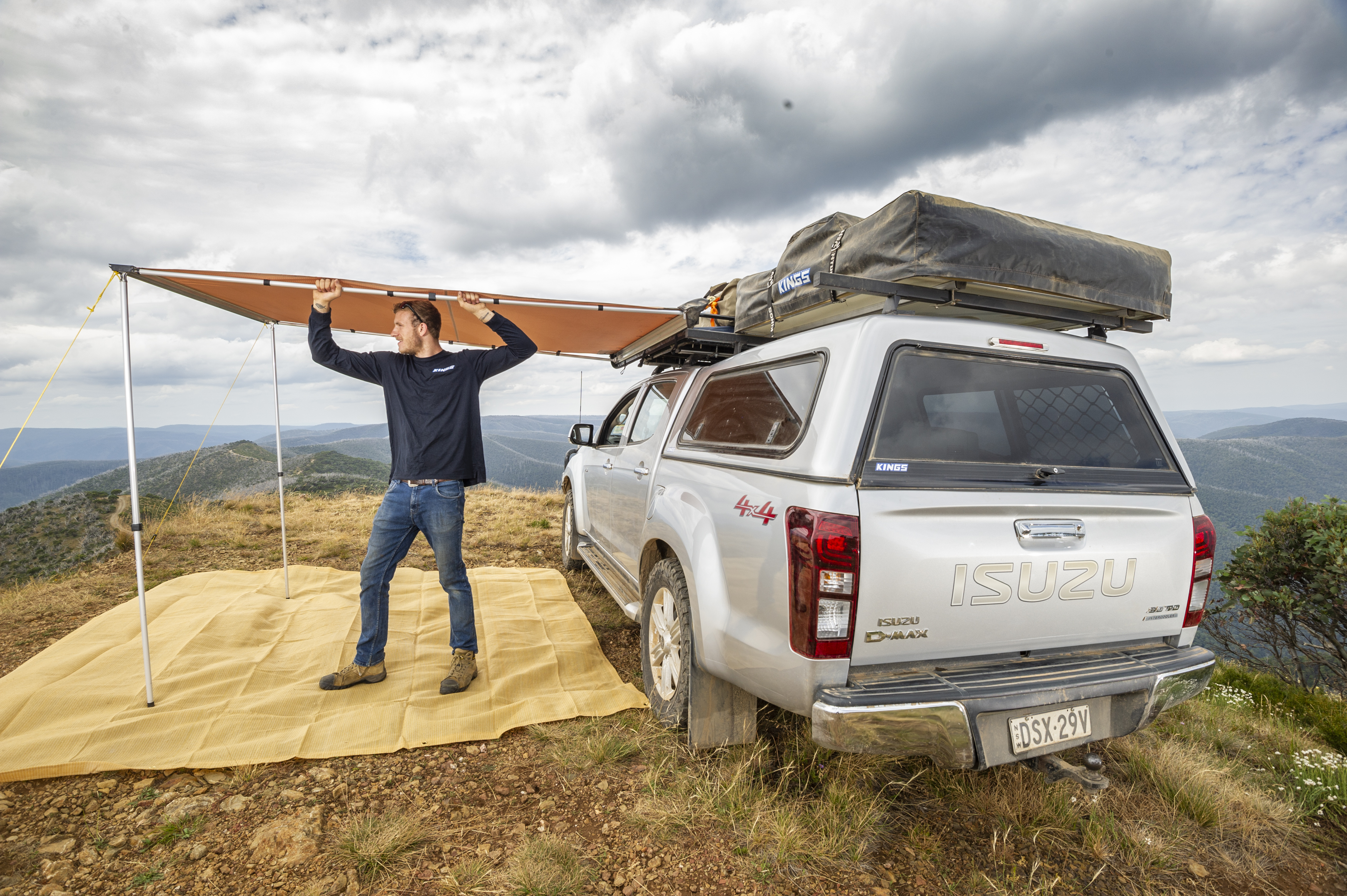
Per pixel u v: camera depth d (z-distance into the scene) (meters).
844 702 1.88
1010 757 2.02
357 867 2.05
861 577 1.93
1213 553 2.47
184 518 8.00
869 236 2.39
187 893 1.93
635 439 4.25
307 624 4.25
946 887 2.05
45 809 2.33
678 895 1.97
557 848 2.13
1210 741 3.29
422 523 3.35
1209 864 2.30
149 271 3.05
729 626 2.39
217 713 2.96
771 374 2.68
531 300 3.52
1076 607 2.22
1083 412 2.44
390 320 4.69
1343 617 4.82
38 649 3.88
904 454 2.08
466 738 2.90
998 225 2.28
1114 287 2.54
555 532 7.88
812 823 2.29
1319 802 2.76
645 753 2.81
